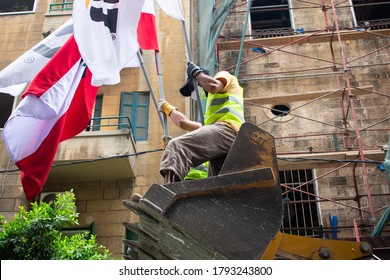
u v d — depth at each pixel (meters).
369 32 14.54
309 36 14.51
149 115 14.19
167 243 3.88
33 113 8.22
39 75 8.49
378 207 12.82
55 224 8.44
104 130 13.28
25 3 17.39
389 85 14.85
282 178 14.48
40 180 8.21
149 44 8.73
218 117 4.62
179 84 14.57
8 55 15.43
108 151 12.37
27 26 15.99
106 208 12.74
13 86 10.11
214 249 3.52
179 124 5.60
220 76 4.80
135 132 13.95
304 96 13.20
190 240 3.63
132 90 14.60
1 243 8.10
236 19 16.64
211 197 3.69
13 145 8.20
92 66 7.49
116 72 7.57
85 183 13.08
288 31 16.22
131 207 3.74
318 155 12.11
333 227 11.98
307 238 5.30
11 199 12.25
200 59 13.02
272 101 13.36
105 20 7.79
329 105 14.54
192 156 4.23
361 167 13.45
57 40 10.11
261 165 4.01
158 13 15.89
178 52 15.16
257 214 3.69
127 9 7.93
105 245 12.27
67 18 15.08
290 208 14.27
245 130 4.14
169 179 4.01
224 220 3.62
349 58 15.45
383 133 13.96
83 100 9.21
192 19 16.42
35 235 8.25
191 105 14.07
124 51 7.75
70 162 12.27
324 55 15.52
